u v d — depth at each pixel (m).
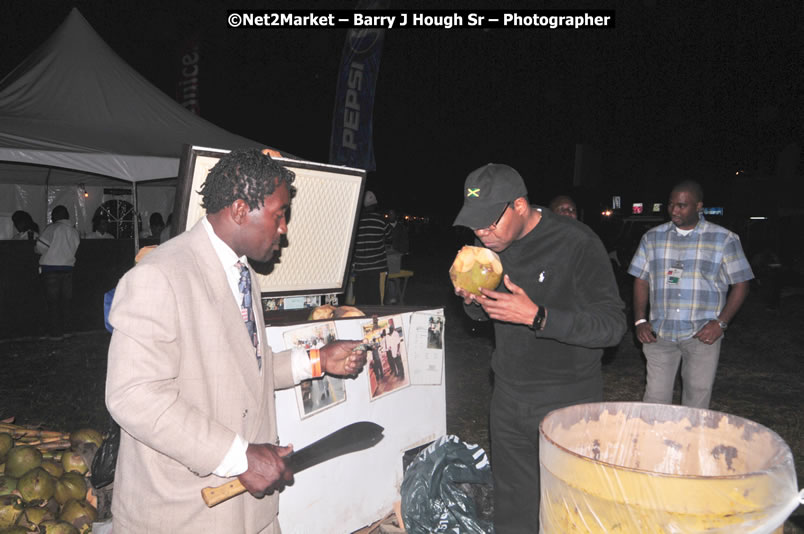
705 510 1.08
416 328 3.16
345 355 2.03
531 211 2.37
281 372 1.99
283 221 1.71
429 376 3.21
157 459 1.58
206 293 1.59
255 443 1.64
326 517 2.76
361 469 2.88
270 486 1.55
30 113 6.55
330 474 2.76
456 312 11.30
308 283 2.99
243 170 1.61
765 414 5.57
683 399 3.95
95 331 8.91
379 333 2.96
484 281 2.08
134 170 6.30
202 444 1.46
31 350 7.68
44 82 6.96
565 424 1.46
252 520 1.71
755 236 17.88
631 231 17.17
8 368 6.77
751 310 12.08
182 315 1.53
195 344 1.55
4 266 8.13
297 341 2.60
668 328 3.86
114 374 1.45
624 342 8.80
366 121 9.50
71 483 2.86
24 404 5.51
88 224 12.51
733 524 1.10
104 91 7.25
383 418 2.98
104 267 8.95
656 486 1.10
